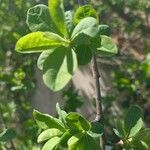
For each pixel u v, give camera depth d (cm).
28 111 61
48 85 14
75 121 17
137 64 74
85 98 75
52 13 15
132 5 73
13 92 60
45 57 15
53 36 15
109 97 65
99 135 17
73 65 14
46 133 18
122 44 83
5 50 66
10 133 22
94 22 14
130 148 19
